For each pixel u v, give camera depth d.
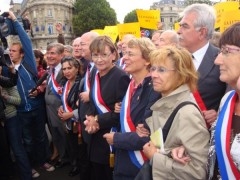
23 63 4.62
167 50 2.14
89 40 4.32
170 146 2.04
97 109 3.13
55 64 4.79
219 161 1.76
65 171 4.99
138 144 2.41
